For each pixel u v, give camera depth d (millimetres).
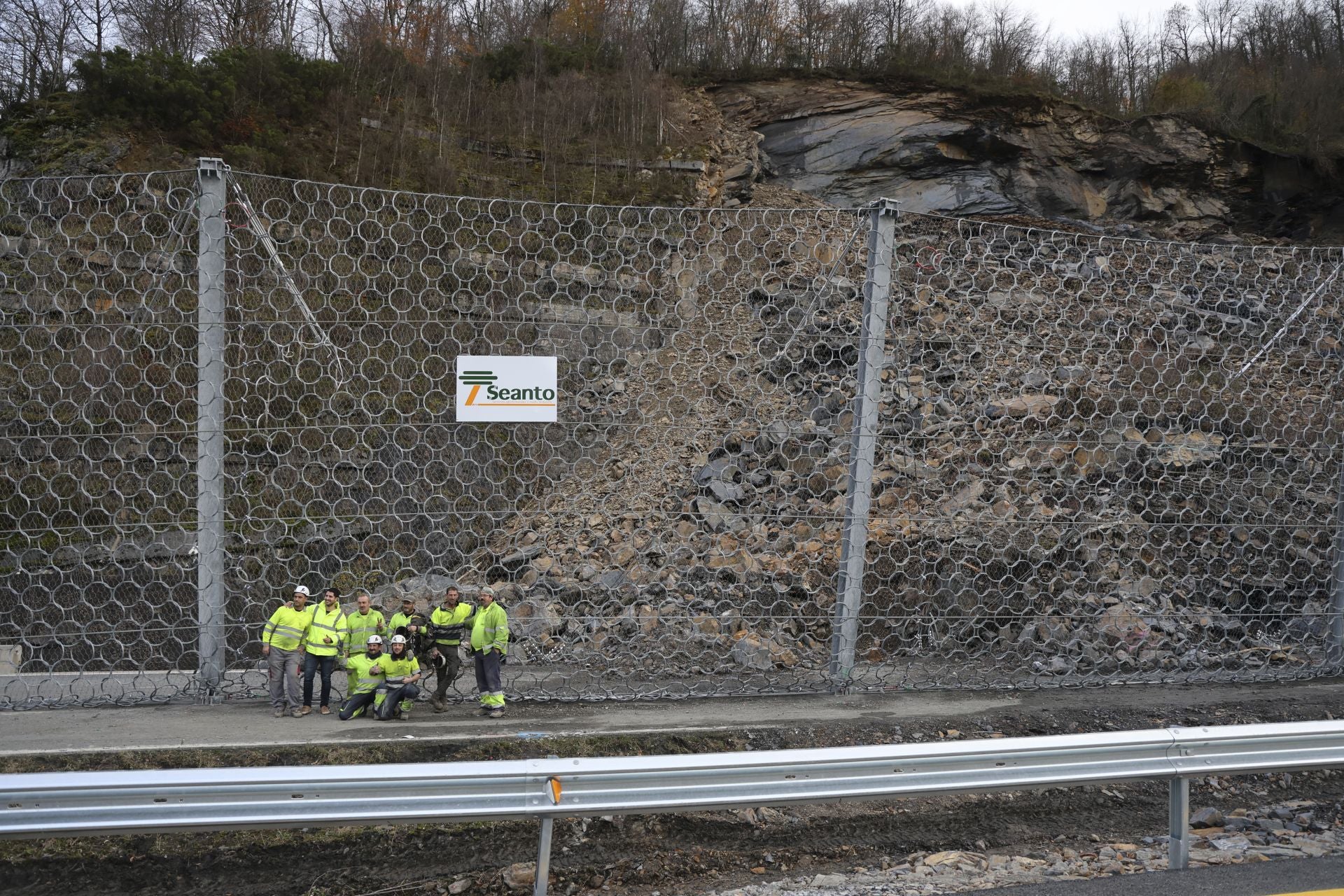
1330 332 11055
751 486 11273
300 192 13922
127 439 10617
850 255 15516
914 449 12188
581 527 9922
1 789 4152
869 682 8406
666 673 8750
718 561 10367
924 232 17453
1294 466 11344
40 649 9156
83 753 6152
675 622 9703
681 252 10000
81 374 8414
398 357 8875
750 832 6262
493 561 9750
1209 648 9922
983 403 12711
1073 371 13031
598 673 8680
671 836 6172
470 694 8281
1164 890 4598
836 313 13305
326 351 10742
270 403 10500
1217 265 11078
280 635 7547
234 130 18875
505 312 9578
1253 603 11047
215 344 7258
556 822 6117
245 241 11484
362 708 7539
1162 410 11227
